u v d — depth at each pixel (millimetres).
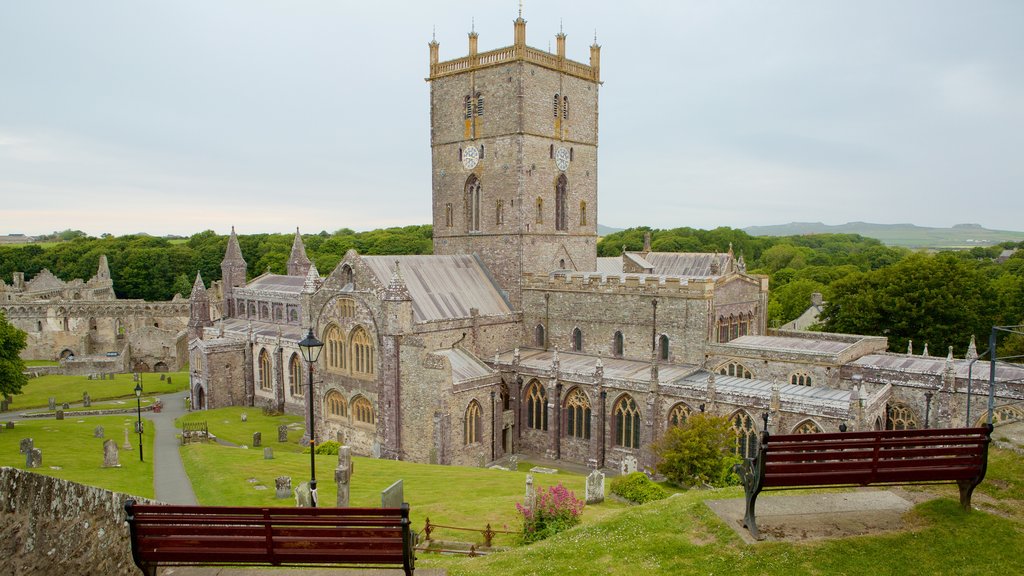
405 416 81000
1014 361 101125
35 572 20047
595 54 104625
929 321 107062
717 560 25000
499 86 94500
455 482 64062
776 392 68000
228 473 68688
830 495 29344
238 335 132125
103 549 23031
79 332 179000
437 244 105500
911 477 24922
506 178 95312
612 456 80500
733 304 88125
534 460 84938
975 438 25031
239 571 25359
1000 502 26953
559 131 99250
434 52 101812
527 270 96375
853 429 63750
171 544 21734
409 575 21484
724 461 60688
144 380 147000
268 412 117812
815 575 23188
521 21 91188
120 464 76000
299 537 21453
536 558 28469
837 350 77562
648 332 86250
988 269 190250
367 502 55531
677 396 75000
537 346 96188
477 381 81312
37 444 85562
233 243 157125
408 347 79688
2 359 101875
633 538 28688
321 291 90188
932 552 23984
